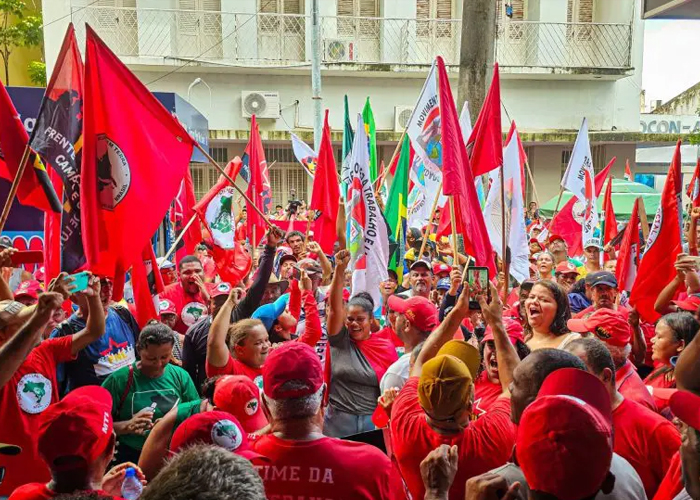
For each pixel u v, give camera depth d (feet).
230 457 6.27
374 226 22.74
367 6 79.15
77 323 15.89
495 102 18.10
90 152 14.99
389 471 9.23
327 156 26.32
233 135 76.59
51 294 10.22
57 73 15.34
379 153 81.51
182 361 17.39
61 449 8.33
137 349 14.60
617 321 13.19
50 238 16.74
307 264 21.93
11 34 72.79
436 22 79.05
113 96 15.19
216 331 14.38
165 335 14.28
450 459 8.50
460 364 9.22
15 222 25.29
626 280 24.03
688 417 7.25
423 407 9.21
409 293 21.59
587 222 33.32
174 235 32.96
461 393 9.02
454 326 11.51
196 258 23.00
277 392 9.18
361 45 78.89
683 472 7.42
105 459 8.81
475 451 9.14
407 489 9.73
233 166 27.40
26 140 15.02
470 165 18.11
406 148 27.78
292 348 9.50
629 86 84.02
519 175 24.63
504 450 9.19
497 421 9.48
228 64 74.49
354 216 22.89
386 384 13.98
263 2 77.15
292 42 77.36
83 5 73.15
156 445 11.43
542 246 37.81
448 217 30.76
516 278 24.27
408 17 78.18
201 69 76.07
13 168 14.94
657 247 19.51
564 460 6.35
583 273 29.71
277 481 8.89
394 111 80.33
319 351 19.58
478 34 31.01
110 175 15.16
